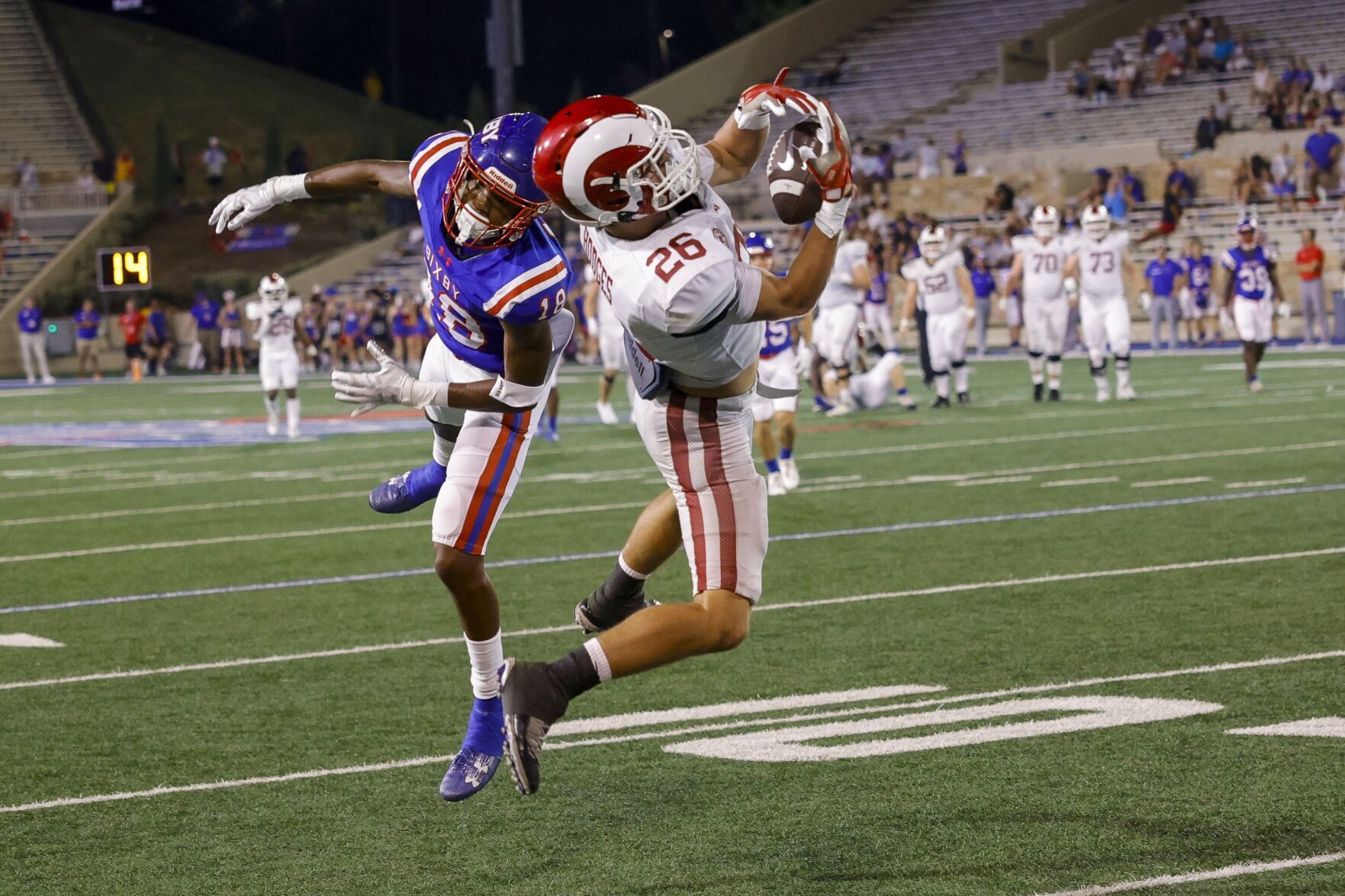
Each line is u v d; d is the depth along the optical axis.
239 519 41.62
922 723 19.69
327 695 22.34
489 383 15.64
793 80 149.25
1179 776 17.03
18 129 165.38
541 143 13.88
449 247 15.92
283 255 152.88
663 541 16.47
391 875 14.95
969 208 121.06
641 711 20.94
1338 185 109.19
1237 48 125.06
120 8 196.12
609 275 14.34
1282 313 94.06
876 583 29.28
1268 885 13.80
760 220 126.19
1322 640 23.33
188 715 21.41
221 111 192.50
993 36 145.12
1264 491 38.72
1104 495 39.31
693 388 15.42
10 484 52.41
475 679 16.75
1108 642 23.78
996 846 15.09
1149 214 113.81
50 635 27.25
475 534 16.73
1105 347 66.44
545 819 16.55
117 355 141.75
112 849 15.95
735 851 15.30
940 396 66.56
